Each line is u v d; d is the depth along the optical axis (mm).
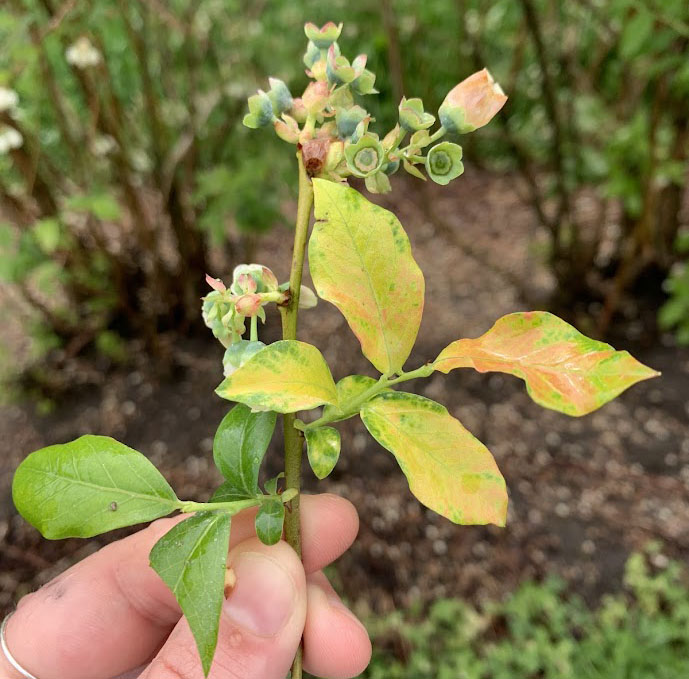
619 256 536
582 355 103
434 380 500
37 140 409
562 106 509
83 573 203
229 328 120
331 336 533
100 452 117
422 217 668
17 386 492
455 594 380
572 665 335
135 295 537
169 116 521
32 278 541
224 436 125
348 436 456
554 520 412
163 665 156
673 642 341
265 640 150
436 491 110
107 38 502
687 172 537
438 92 640
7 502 436
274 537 121
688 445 443
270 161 465
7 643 198
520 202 672
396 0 544
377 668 344
